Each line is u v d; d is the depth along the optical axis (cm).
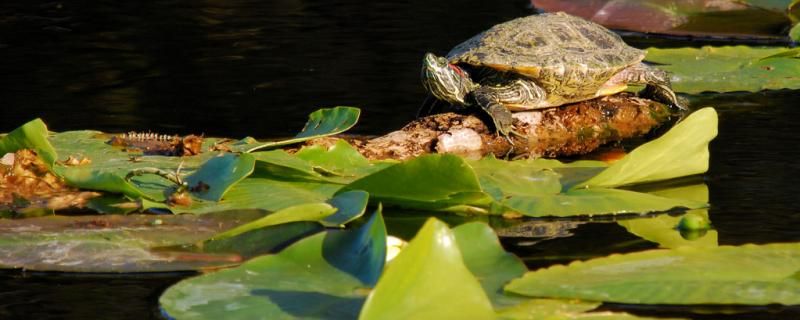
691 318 503
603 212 669
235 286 505
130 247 604
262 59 1211
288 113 979
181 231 632
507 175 744
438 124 902
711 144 856
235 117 965
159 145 843
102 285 554
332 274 516
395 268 440
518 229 657
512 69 895
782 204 696
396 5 1558
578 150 884
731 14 1454
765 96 1032
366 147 855
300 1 1608
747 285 500
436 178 654
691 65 1132
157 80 1117
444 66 902
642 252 545
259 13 1513
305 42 1304
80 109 995
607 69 909
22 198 709
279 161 736
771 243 607
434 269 445
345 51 1248
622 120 956
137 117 967
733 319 502
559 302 483
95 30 1390
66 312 520
